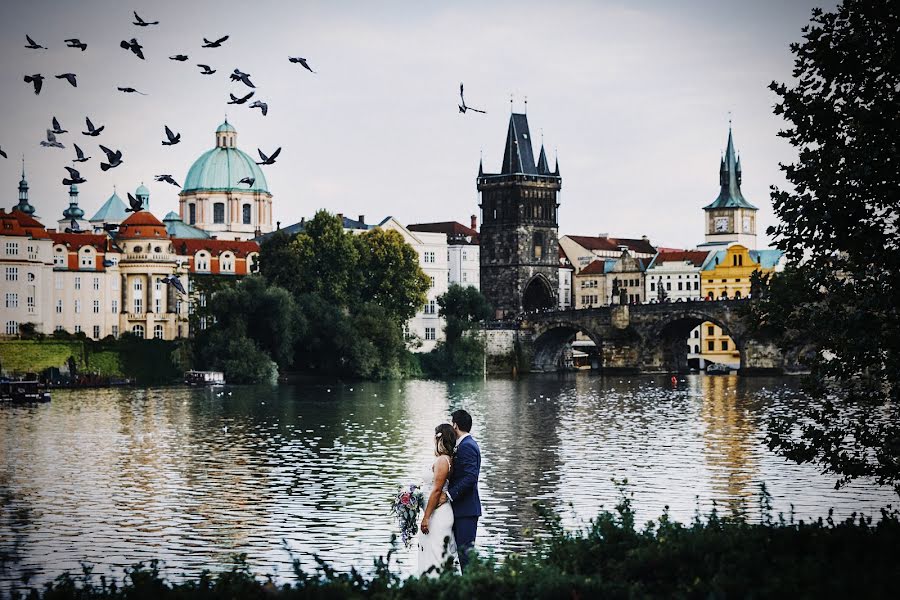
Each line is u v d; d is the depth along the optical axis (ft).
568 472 353.31
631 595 102.37
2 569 229.45
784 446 163.02
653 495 307.17
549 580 104.32
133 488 329.31
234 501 305.32
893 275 154.40
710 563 108.99
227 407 599.98
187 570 228.63
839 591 96.78
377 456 395.34
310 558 235.40
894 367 155.53
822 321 158.81
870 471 156.56
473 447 135.54
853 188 154.40
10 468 371.56
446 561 115.14
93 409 585.63
